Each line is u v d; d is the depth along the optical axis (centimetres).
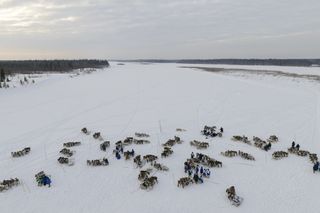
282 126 4212
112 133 3928
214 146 3434
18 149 3347
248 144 3497
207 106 5503
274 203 2286
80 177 2683
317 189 2483
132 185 2542
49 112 5069
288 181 2612
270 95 6612
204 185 2539
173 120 4550
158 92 7156
